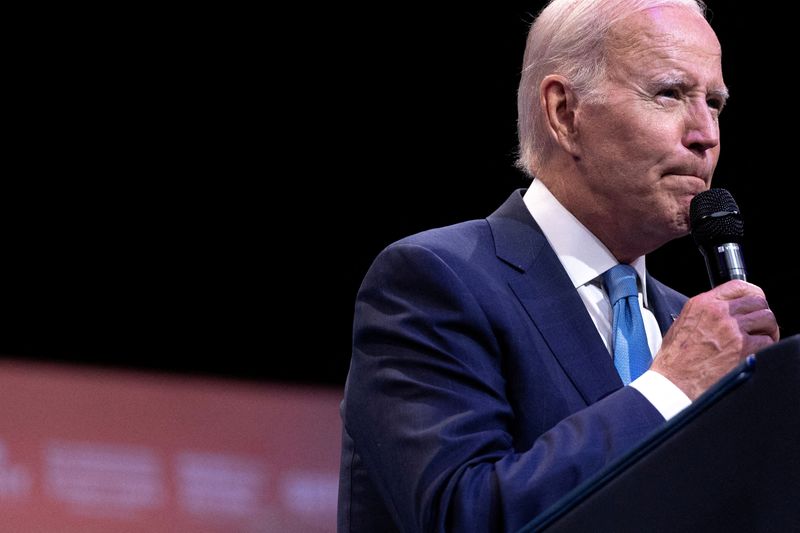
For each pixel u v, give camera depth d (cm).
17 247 1070
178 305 1097
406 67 980
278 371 1098
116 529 687
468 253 290
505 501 225
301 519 736
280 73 1010
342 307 1091
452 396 255
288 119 1030
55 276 1080
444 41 956
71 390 975
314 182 1054
